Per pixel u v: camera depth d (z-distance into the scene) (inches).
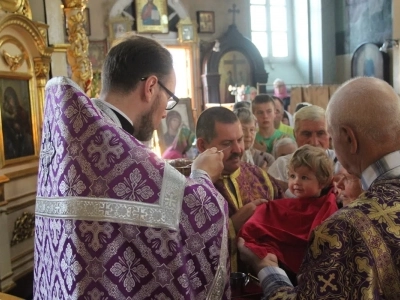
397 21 398.6
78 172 45.6
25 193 158.7
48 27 173.6
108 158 45.5
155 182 45.4
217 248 46.6
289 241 62.7
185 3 471.5
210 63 464.4
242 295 62.2
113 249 44.4
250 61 486.9
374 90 45.8
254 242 62.4
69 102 47.0
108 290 44.1
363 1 471.5
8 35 151.5
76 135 46.3
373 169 45.8
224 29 488.1
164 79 53.0
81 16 189.2
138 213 44.7
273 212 68.9
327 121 49.0
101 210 44.7
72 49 188.7
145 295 44.8
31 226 162.7
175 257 44.7
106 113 50.0
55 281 46.7
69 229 45.1
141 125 53.2
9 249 143.6
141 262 44.8
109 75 52.6
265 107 139.3
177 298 44.6
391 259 42.3
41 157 50.2
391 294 42.6
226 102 482.6
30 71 163.6
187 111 247.3
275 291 48.4
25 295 145.1
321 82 514.9
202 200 46.4
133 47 52.1
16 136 155.3
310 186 67.7
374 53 453.4
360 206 43.9
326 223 43.8
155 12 443.5
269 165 121.1
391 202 43.7
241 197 73.9
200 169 52.2
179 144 199.5
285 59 544.1
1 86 147.9
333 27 514.3
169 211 45.1
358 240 42.2
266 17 537.0
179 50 458.3
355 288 41.2
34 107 165.2
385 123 45.0
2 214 140.6
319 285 41.6
